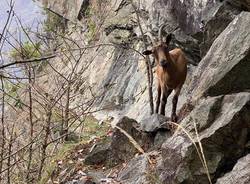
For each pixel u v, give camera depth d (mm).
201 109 5105
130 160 6668
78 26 15086
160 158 5586
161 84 7457
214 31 7598
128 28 12617
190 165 4793
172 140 5102
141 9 11680
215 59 5879
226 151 4773
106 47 13570
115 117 11148
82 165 7176
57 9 16328
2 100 3268
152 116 7117
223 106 5059
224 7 7422
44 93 3770
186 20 8758
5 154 3525
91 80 13484
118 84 12297
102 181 6379
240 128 4770
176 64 7133
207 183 4719
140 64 11953
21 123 3596
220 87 5605
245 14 5875
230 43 5797
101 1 13703
